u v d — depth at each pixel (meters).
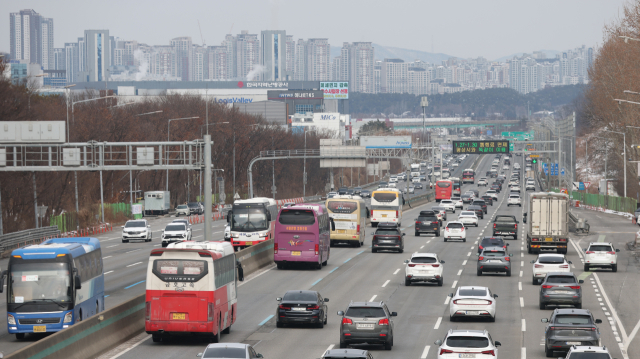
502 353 66.38
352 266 133.75
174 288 68.00
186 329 67.75
